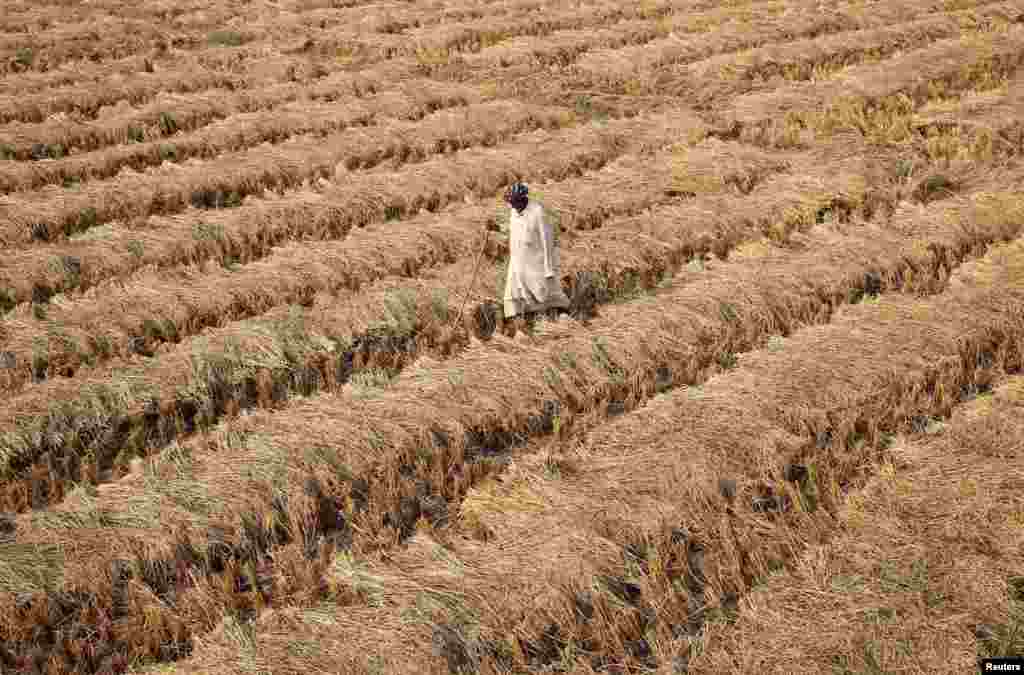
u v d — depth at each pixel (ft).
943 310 26.86
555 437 23.03
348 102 49.39
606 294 29.91
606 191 37.11
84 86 51.21
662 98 50.26
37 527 19.66
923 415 22.99
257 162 41.16
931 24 63.62
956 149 40.52
